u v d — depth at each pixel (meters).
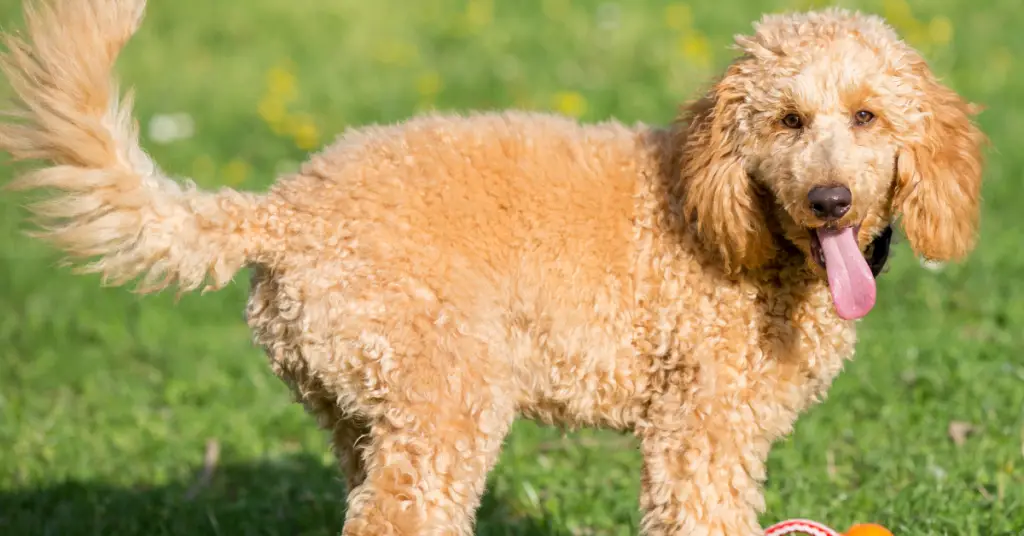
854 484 7.77
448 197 5.85
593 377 6.00
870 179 5.73
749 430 5.94
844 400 8.73
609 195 6.02
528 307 5.89
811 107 5.77
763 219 5.90
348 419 6.13
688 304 5.93
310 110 15.23
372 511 5.61
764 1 18.59
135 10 5.76
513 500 7.79
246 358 10.12
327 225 5.78
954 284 10.55
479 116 6.29
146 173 5.75
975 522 6.94
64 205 5.67
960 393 8.55
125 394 9.59
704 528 5.86
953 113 6.06
